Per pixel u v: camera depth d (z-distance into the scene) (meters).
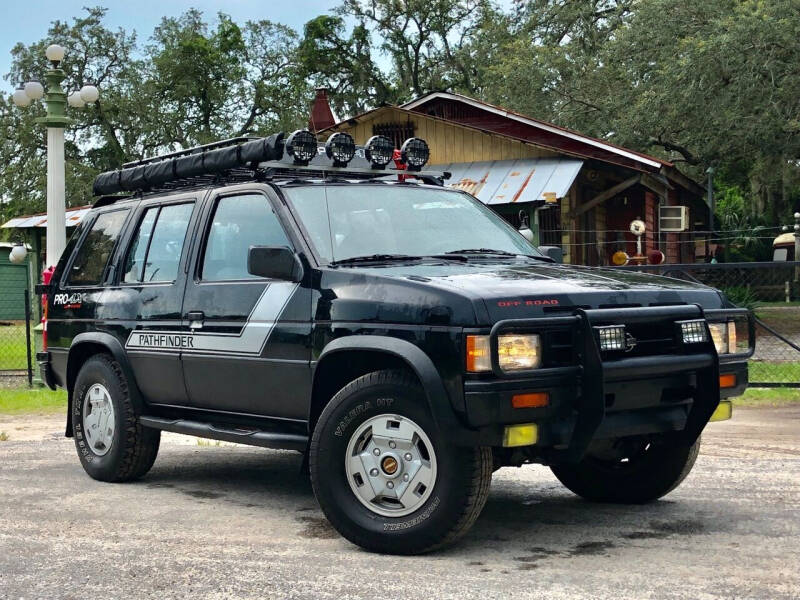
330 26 54.72
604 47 32.84
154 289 6.39
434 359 4.51
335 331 4.99
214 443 8.75
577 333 4.57
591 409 4.53
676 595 3.98
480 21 51.31
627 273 5.59
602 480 5.93
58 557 4.79
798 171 30.98
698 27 27.86
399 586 4.19
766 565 4.44
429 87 52.66
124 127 52.25
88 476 7.08
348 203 5.77
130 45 52.75
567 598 3.96
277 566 4.56
